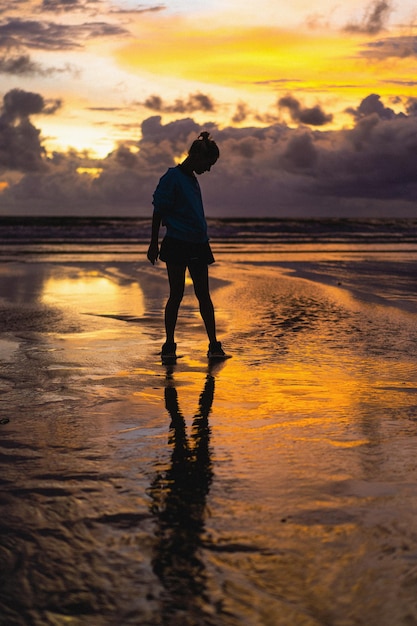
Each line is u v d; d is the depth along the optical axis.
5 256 18.16
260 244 27.39
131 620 1.48
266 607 1.52
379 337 5.61
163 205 4.98
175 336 5.68
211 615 1.50
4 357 4.70
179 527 1.94
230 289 9.52
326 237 35.38
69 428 2.98
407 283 10.39
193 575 1.67
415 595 1.57
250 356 4.80
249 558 1.75
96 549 1.80
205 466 2.47
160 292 9.26
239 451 2.65
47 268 13.72
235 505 2.11
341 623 1.46
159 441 2.79
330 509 2.07
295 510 2.06
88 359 4.66
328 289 9.49
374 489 2.24
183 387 3.81
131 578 1.65
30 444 2.75
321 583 1.62
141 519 2.00
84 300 8.27
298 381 3.97
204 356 4.80
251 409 3.32
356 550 1.80
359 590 1.59
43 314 6.96
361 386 3.84
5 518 2.00
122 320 6.59
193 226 4.91
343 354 4.86
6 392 3.68
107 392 3.69
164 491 2.23
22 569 1.69
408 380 4.00
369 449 2.68
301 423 3.06
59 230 36.00
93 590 1.60
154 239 5.02
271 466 2.47
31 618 1.48
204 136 5.15
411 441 2.79
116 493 2.21
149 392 3.69
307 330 5.99
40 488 2.25
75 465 2.49
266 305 7.76
